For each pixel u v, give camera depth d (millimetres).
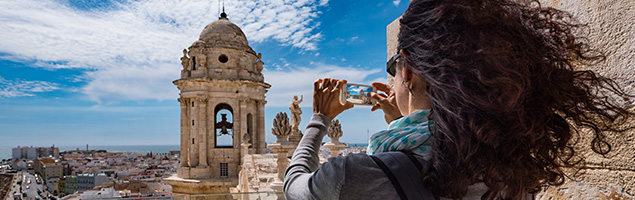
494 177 746
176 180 33219
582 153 1673
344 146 11922
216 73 34688
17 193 92125
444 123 771
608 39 1627
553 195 1885
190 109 34844
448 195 759
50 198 95438
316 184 850
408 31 925
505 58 751
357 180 797
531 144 806
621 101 1540
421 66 854
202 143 34094
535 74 817
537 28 896
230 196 3359
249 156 17156
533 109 792
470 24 793
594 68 1674
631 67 1509
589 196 1677
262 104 37250
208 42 35000
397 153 838
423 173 781
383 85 1346
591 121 949
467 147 732
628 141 1498
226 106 37156
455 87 756
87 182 111250
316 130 1135
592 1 1713
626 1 1546
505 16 819
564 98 871
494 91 722
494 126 722
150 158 188750
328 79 1246
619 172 1532
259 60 37312
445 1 854
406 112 988
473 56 763
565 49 935
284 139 10117
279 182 9656
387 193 778
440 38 820
